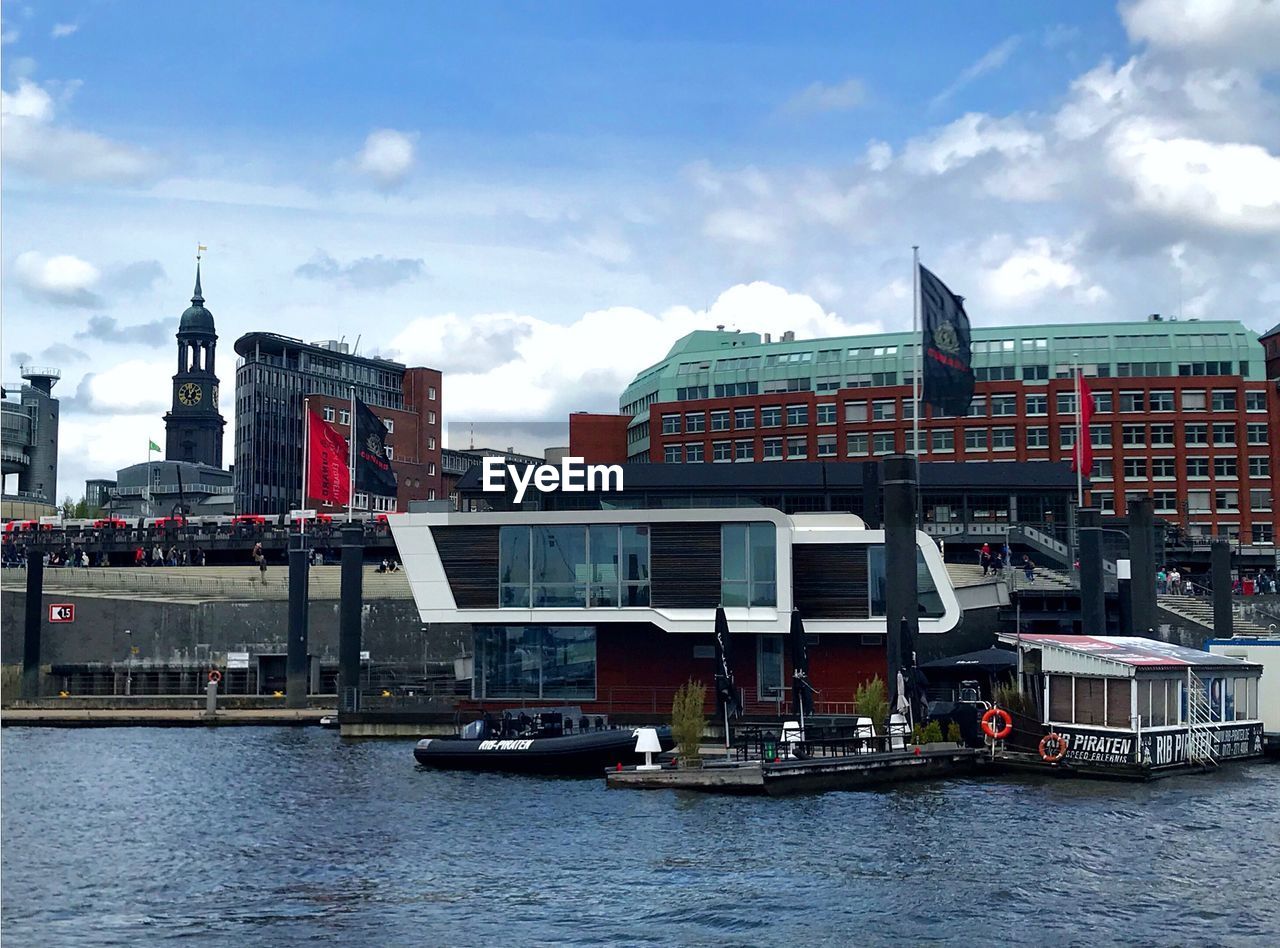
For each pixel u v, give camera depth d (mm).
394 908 43281
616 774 64438
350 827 55844
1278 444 178750
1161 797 61156
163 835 54969
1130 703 66938
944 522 142250
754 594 84000
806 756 66625
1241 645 79375
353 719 88062
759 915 41719
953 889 44438
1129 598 102188
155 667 115750
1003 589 105062
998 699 71562
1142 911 41938
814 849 50156
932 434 183625
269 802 62000
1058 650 69125
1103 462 179500
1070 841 51344
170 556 136750
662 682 86125
